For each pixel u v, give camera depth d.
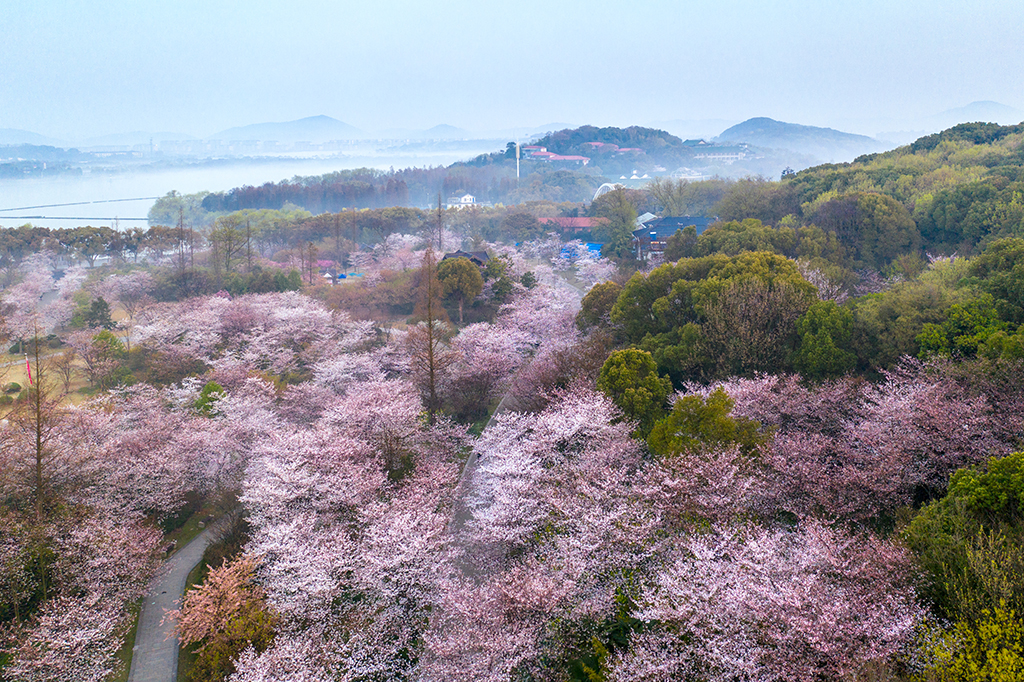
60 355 78.00
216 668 29.69
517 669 27.12
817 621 22.02
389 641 30.27
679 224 149.12
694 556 28.56
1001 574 22.36
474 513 37.88
